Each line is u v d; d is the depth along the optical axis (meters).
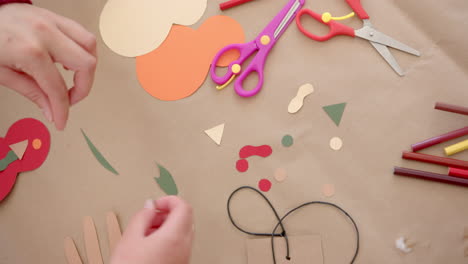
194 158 0.66
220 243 0.64
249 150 0.65
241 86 0.68
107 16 0.70
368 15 0.67
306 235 0.63
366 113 0.65
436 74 0.64
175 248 0.41
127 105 0.68
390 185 0.63
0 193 0.68
